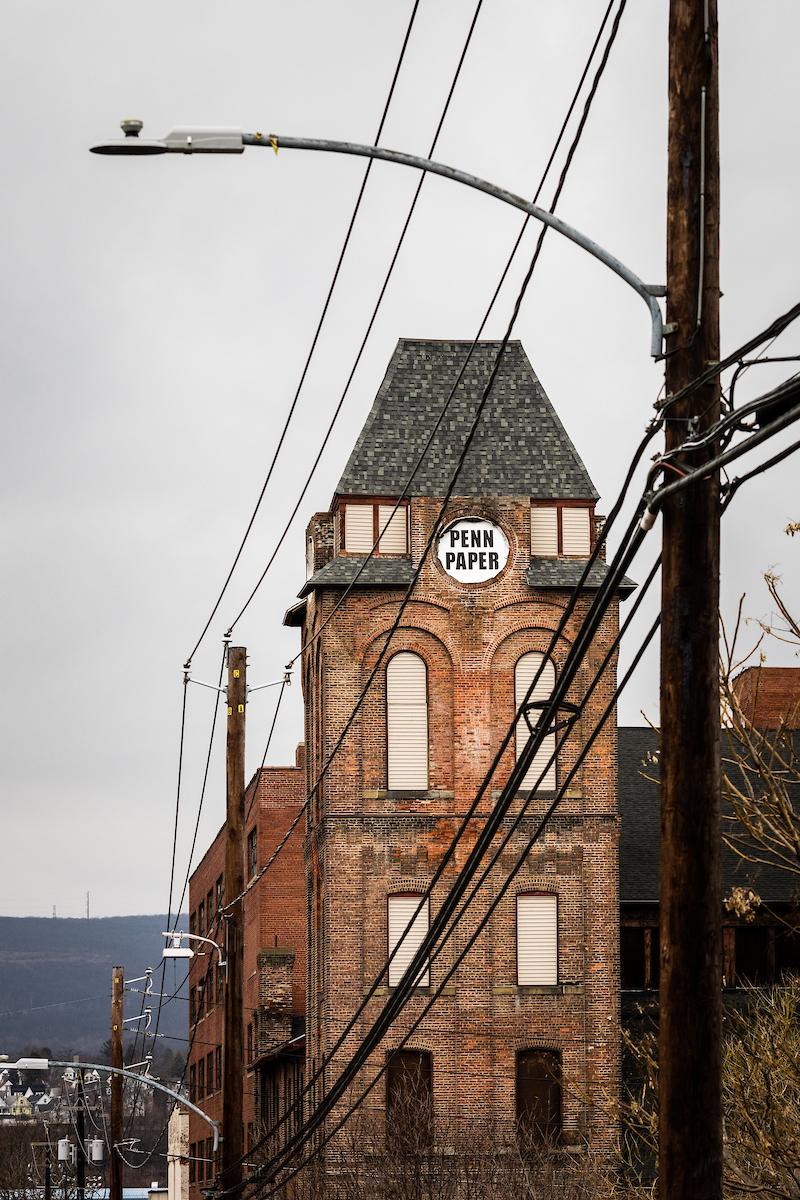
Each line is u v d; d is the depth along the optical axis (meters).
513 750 67.81
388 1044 65.50
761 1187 27.78
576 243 19.33
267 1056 77.44
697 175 18.61
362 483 69.38
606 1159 57.88
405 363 72.38
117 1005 87.50
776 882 67.94
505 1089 65.44
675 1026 17.64
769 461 17.67
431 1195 56.31
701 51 18.69
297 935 85.69
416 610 68.38
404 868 66.75
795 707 26.81
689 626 18.03
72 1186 133.00
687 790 17.84
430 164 20.27
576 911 67.00
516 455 70.75
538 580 68.56
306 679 76.12
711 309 18.50
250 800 92.12
